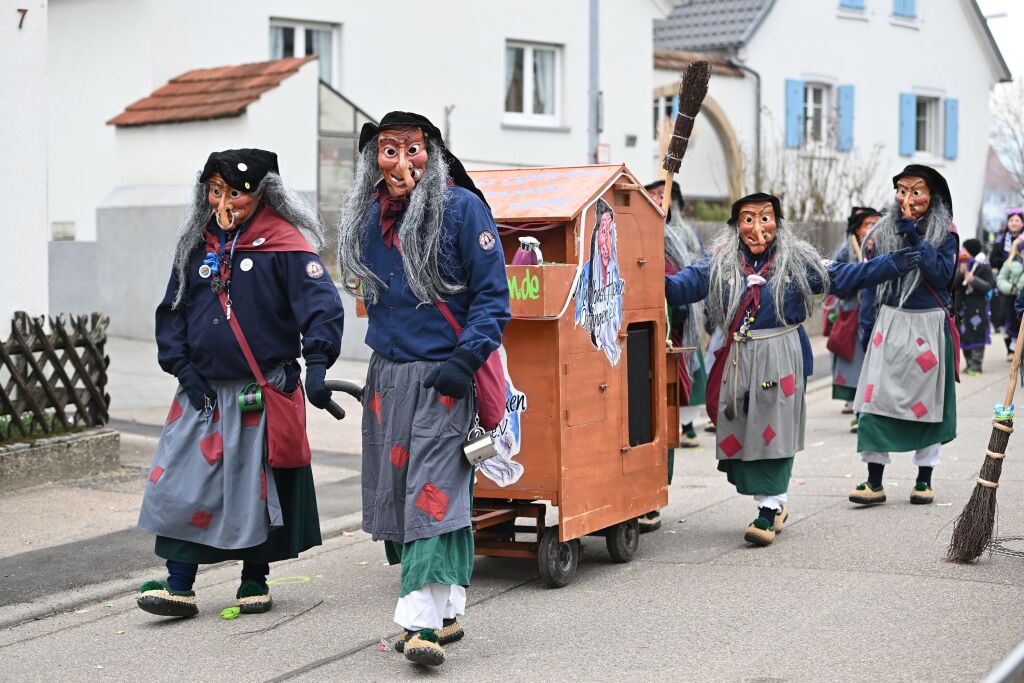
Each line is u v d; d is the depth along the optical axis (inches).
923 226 313.0
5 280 359.9
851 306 442.0
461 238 198.8
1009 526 287.3
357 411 481.7
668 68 933.2
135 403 482.6
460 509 197.5
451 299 200.2
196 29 665.6
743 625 216.5
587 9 814.5
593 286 247.1
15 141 361.1
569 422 241.4
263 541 217.9
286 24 703.7
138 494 328.2
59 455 342.6
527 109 799.7
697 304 330.3
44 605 237.0
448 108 736.3
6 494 328.2
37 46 365.1
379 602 239.8
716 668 193.9
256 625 225.1
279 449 217.0
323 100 621.3
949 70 1144.2
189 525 219.5
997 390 547.8
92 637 220.5
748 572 254.5
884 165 1087.6
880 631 209.6
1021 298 263.3
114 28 669.3
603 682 189.5
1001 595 230.2
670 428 284.4
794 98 1004.6
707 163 982.4
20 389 342.6
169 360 222.4
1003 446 254.4
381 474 202.5
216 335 217.8
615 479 257.0
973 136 1178.0
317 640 215.5
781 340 281.3
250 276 218.2
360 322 616.1
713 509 322.7
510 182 256.8
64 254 669.9
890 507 315.9
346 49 714.2
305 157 612.1
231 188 218.4
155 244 627.2
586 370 246.2
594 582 251.3
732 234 290.2
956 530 256.1
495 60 773.9
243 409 217.3
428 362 199.3
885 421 312.7
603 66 823.1
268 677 196.2
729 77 968.9
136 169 643.5
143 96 658.2
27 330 345.1
